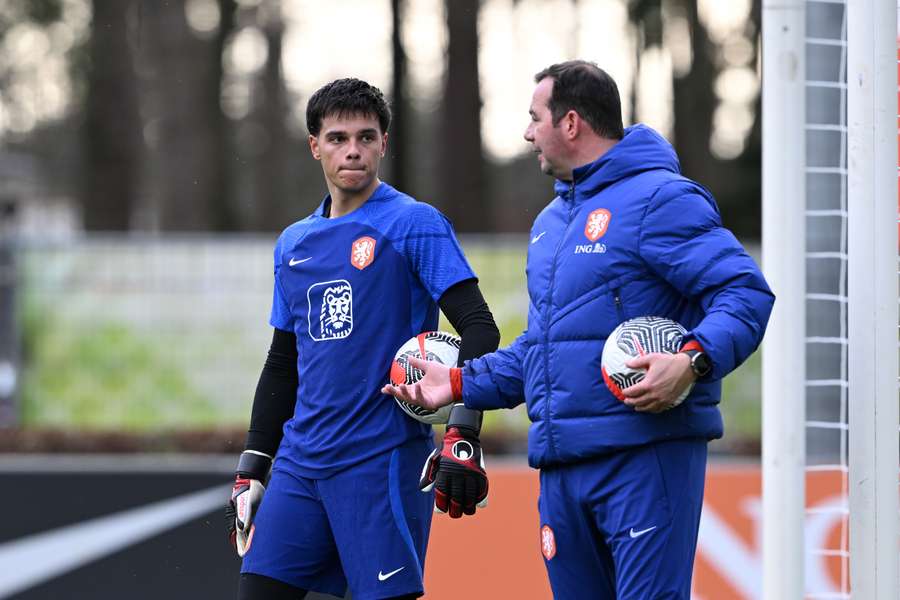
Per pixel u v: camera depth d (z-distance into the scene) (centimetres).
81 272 3869
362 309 1441
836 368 3044
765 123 1611
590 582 1370
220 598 2405
